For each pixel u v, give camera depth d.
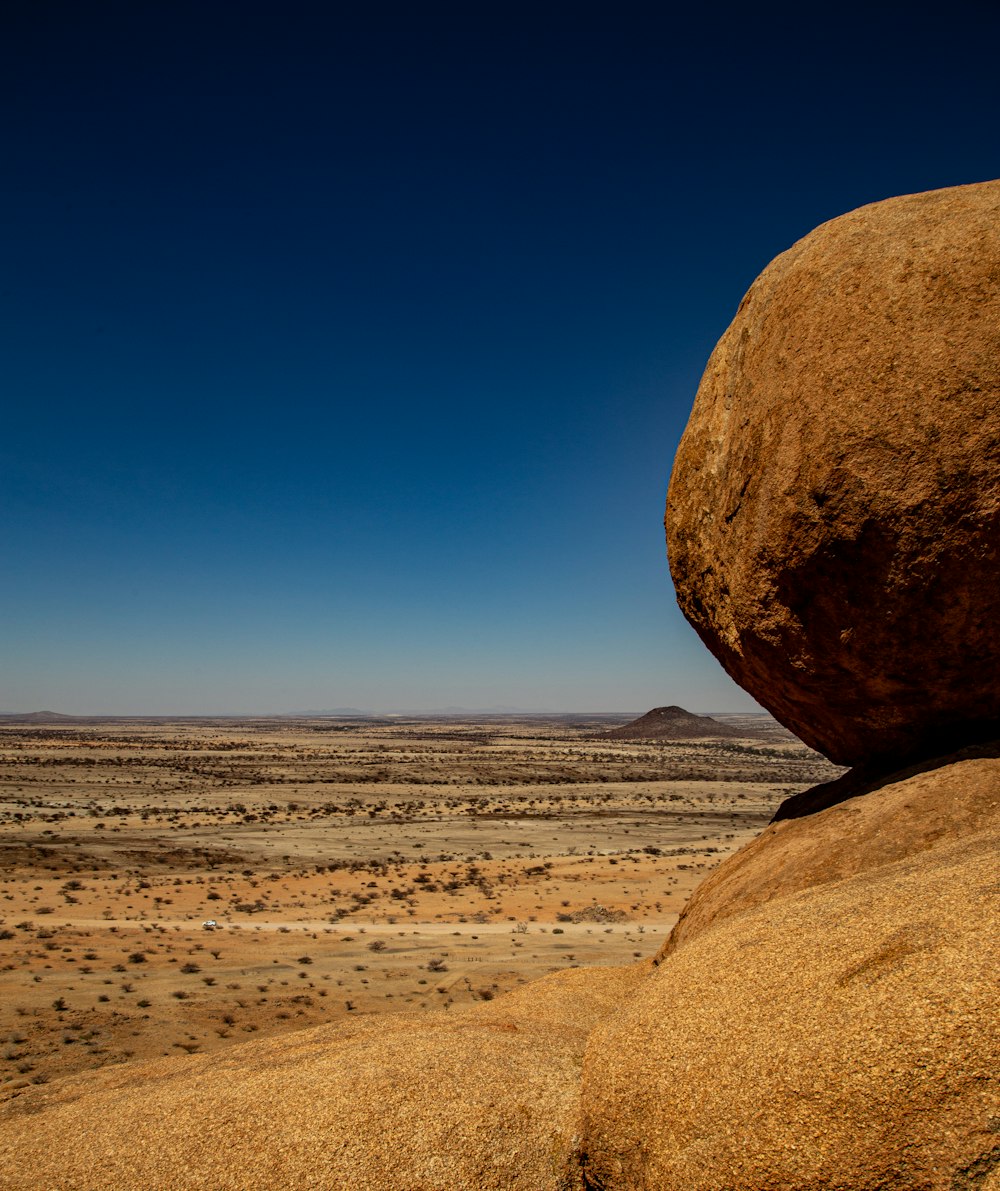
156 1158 5.98
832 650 7.66
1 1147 6.57
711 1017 4.97
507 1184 5.40
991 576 6.54
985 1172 3.54
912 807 7.01
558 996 9.48
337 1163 5.64
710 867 46.25
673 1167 4.47
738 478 8.44
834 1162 3.90
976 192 7.18
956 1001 4.00
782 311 8.00
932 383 6.59
